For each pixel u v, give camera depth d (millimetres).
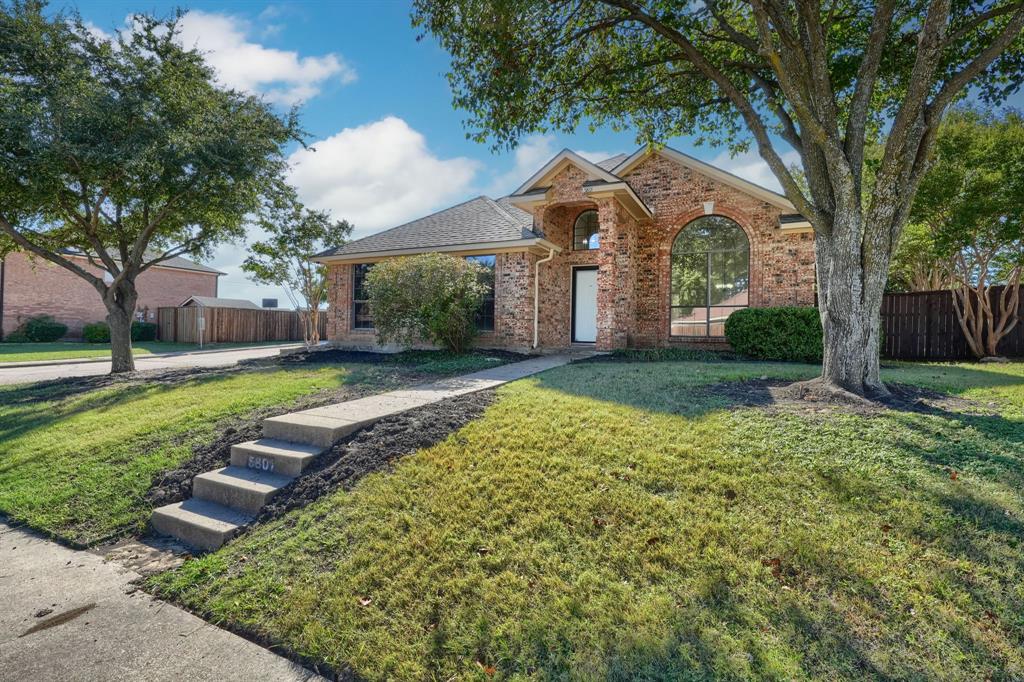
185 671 2635
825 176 6598
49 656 2760
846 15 7934
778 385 6934
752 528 3295
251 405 7195
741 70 8562
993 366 9758
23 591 3477
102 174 10352
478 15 6918
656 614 2695
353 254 15742
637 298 14102
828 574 2891
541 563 3188
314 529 3826
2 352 19594
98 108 9922
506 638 2668
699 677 2322
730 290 13094
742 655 2420
